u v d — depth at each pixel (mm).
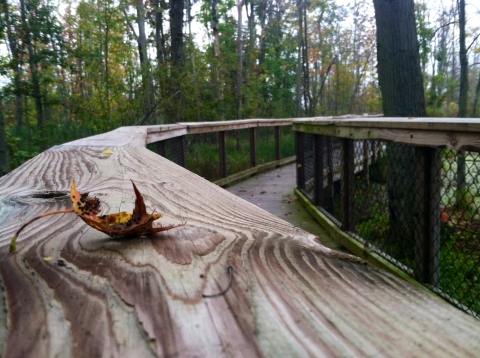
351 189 4324
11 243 887
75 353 510
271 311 601
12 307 636
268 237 981
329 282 708
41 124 13508
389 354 494
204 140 7066
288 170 10898
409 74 5566
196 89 13625
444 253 2949
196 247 887
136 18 17516
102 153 2602
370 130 3432
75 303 640
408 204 3604
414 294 661
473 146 2225
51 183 1688
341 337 530
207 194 1507
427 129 2574
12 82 13898
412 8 5582
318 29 33031
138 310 609
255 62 25312
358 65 34375
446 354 494
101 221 1006
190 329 554
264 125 10414
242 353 498
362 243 3998
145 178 1788
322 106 29062
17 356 508
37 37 14219
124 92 11328
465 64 10938
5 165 8312
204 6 24062
